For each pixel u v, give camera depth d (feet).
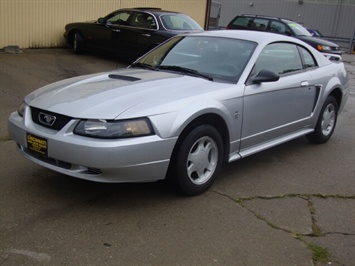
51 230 11.18
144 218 12.10
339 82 20.25
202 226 11.89
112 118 11.60
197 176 13.75
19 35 37.81
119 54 37.55
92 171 11.80
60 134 11.87
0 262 9.71
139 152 11.69
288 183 15.46
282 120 16.87
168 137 12.16
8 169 14.97
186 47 17.12
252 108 15.01
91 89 13.52
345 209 13.62
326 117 20.21
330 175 16.57
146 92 13.19
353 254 10.98
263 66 16.02
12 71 31.09
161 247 10.73
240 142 14.96
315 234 11.89
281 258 10.61
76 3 41.29
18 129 13.10
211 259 10.37
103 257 10.15
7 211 12.03
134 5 46.14
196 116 12.84
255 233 11.71
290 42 17.93
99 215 12.12
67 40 40.29
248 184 15.08
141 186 14.19
